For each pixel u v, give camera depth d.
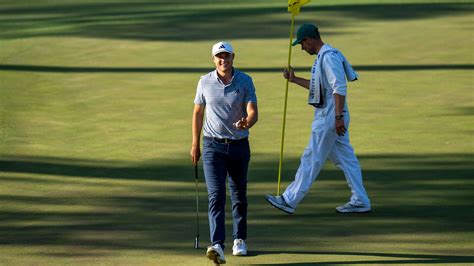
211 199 32.06
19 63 81.56
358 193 38.59
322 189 42.91
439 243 34.34
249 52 85.19
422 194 41.66
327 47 37.12
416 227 36.53
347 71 37.62
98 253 33.47
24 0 130.88
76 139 54.03
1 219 38.16
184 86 70.50
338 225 37.03
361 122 57.69
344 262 32.25
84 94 67.88
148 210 39.44
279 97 66.19
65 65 80.50
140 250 33.84
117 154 50.31
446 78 72.12
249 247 34.19
